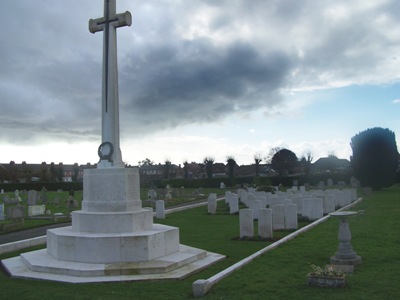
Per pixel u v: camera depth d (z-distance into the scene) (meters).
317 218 18.50
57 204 31.88
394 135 41.09
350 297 6.69
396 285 7.27
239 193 30.83
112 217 9.97
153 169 96.62
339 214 8.97
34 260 9.81
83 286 8.02
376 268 8.51
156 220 20.03
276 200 20.36
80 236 9.48
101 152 10.95
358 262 8.89
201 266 9.39
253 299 6.79
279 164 79.88
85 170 10.77
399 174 53.31
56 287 7.96
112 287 7.89
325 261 9.35
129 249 9.34
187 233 15.26
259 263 9.31
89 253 9.35
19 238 15.74
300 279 7.87
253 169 93.69
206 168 86.62
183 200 34.97
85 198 10.75
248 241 13.27
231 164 79.69
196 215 22.45
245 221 13.80
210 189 57.06
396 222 15.42
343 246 9.05
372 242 11.30
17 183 60.59
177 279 8.38
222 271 8.56
